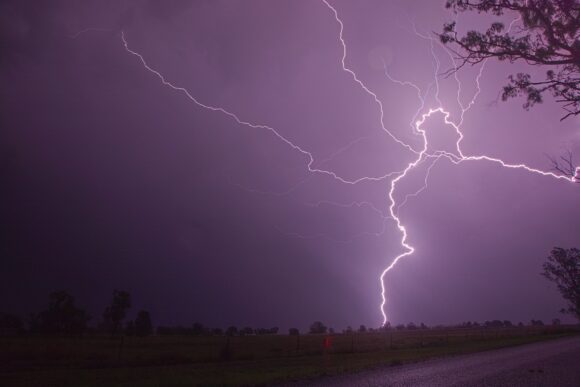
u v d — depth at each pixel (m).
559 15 8.18
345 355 24.83
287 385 11.51
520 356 20.22
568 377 12.07
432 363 17.66
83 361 21.14
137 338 55.38
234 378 13.18
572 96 8.60
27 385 12.58
